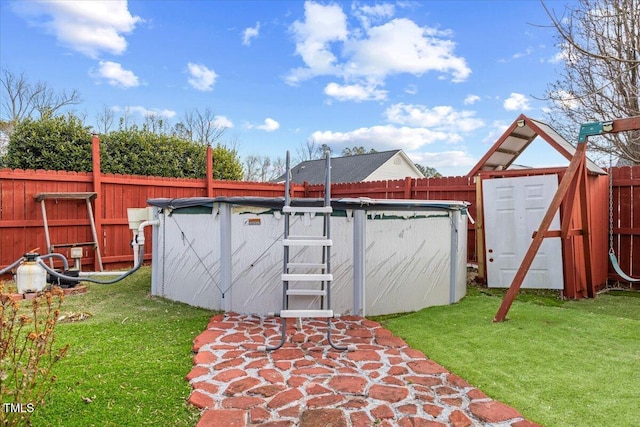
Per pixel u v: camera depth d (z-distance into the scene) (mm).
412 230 4547
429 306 4719
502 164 6539
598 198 5664
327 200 3445
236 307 4250
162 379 2562
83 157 8047
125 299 4820
